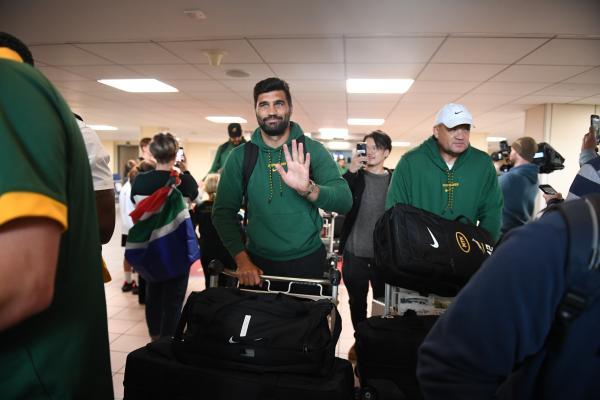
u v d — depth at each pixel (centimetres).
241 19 263
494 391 54
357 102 548
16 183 43
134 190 210
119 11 255
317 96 514
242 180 158
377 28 272
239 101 574
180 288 213
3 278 42
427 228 158
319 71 388
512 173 285
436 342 58
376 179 239
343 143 1112
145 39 307
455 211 179
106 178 128
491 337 52
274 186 152
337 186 150
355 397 158
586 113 497
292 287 154
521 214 282
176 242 205
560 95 453
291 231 152
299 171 132
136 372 125
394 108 588
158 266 201
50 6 248
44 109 50
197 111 683
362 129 877
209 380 116
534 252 51
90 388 60
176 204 208
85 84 475
